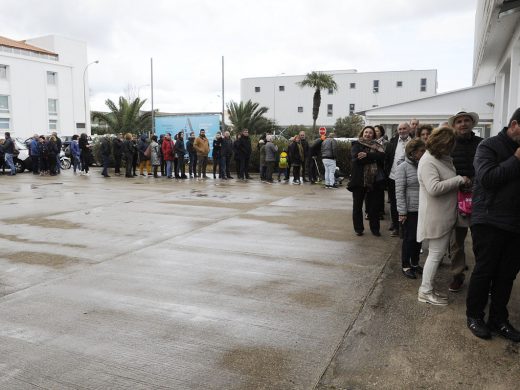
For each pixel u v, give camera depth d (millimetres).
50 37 60062
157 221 8375
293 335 3662
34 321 3947
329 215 9008
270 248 6426
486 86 21375
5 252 6230
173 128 23781
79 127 61656
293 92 65750
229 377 3049
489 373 3080
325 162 13672
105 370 3141
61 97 54938
